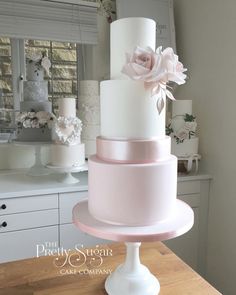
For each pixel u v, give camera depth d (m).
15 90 2.01
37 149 1.88
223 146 1.78
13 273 0.93
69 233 1.61
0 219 1.47
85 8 1.99
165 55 0.69
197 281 0.89
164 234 0.69
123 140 0.75
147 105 0.73
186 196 1.85
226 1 1.71
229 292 1.76
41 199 1.54
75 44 2.12
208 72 1.88
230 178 1.73
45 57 1.76
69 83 2.15
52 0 1.89
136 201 0.72
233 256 1.72
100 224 0.75
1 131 2.01
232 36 1.68
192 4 2.01
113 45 0.78
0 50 1.95
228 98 1.72
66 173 1.71
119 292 0.80
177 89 2.20
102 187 0.74
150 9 2.08
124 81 0.72
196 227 1.90
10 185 1.60
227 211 1.76
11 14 1.82
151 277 0.85
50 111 1.78
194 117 1.86
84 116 1.79
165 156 0.78
